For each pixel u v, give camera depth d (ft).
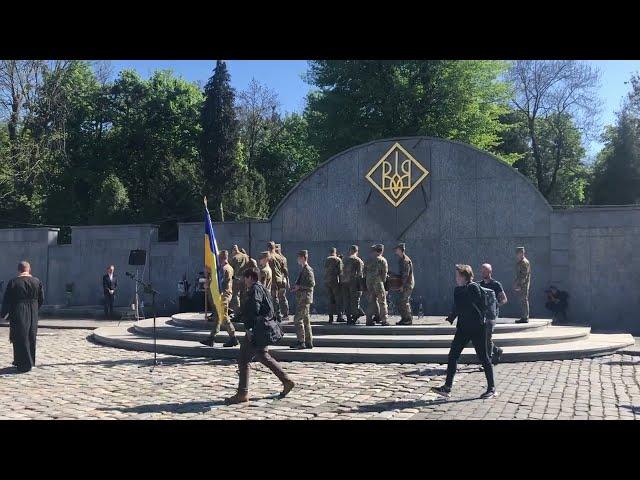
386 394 29.07
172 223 135.44
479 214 66.13
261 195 141.69
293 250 74.33
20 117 132.46
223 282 43.11
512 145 158.92
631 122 145.69
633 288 60.95
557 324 61.11
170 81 166.20
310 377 33.86
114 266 84.94
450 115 115.85
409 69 116.37
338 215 72.28
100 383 32.24
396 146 69.77
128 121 155.53
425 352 39.88
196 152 160.04
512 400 27.61
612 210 61.87
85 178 146.61
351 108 117.60
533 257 64.03
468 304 28.35
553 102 150.51
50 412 25.29
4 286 90.27
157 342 46.34
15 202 132.26
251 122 178.70
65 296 87.35
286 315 53.26
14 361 36.14
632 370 36.45
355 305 47.85
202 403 27.09
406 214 68.64
